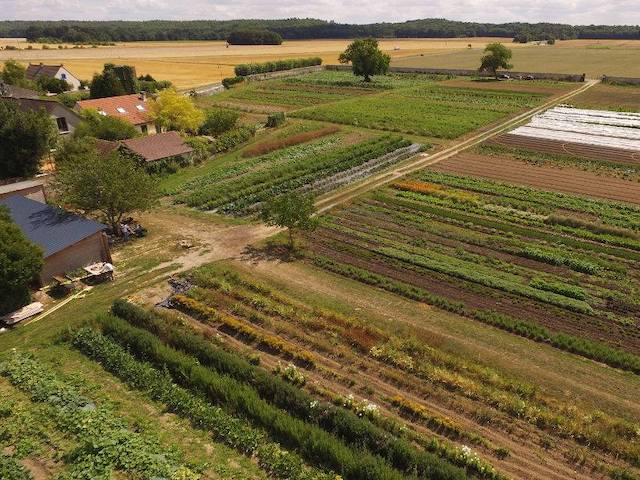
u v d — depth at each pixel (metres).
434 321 32.78
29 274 32.19
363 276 37.66
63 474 21.06
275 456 22.11
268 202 42.09
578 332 31.66
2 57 168.75
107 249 39.28
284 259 40.62
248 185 56.66
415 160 65.12
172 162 62.06
